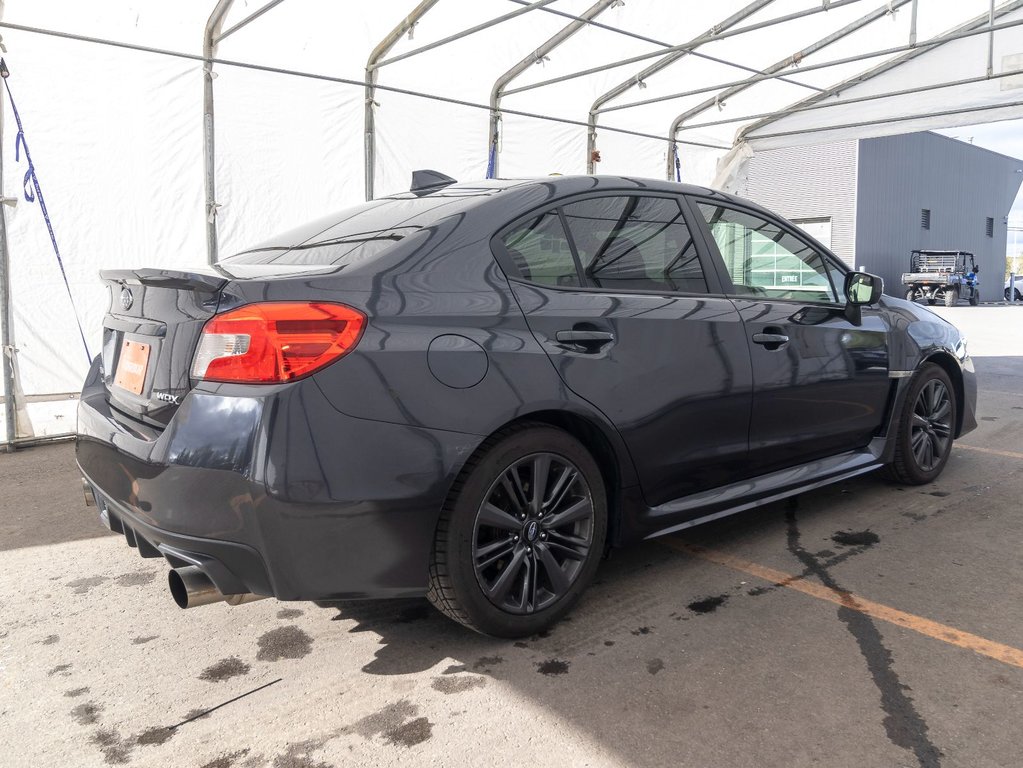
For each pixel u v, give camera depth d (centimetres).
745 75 775
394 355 201
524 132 772
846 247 2650
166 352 210
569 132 808
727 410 280
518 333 224
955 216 3231
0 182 499
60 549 324
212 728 193
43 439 527
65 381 542
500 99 746
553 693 205
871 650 225
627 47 700
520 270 237
